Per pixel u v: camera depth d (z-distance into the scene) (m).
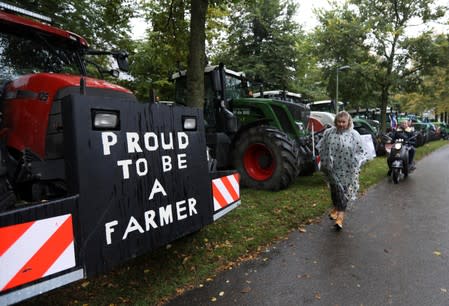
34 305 2.83
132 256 2.46
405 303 2.90
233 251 3.90
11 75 3.87
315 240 4.38
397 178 8.24
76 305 2.85
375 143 13.11
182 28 8.48
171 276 3.33
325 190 6.84
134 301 2.92
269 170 7.01
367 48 17.50
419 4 16.44
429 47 16.36
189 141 3.03
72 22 9.30
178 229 2.86
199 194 3.11
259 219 4.99
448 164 11.94
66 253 2.08
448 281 3.26
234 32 20.33
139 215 2.54
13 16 3.82
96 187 2.25
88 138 2.22
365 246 4.16
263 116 7.39
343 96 18.88
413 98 31.69
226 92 7.75
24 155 3.14
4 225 1.83
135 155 2.52
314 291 3.11
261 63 19.66
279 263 3.70
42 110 3.23
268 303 2.91
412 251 3.99
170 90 14.52
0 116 3.55
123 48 11.52
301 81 22.83
